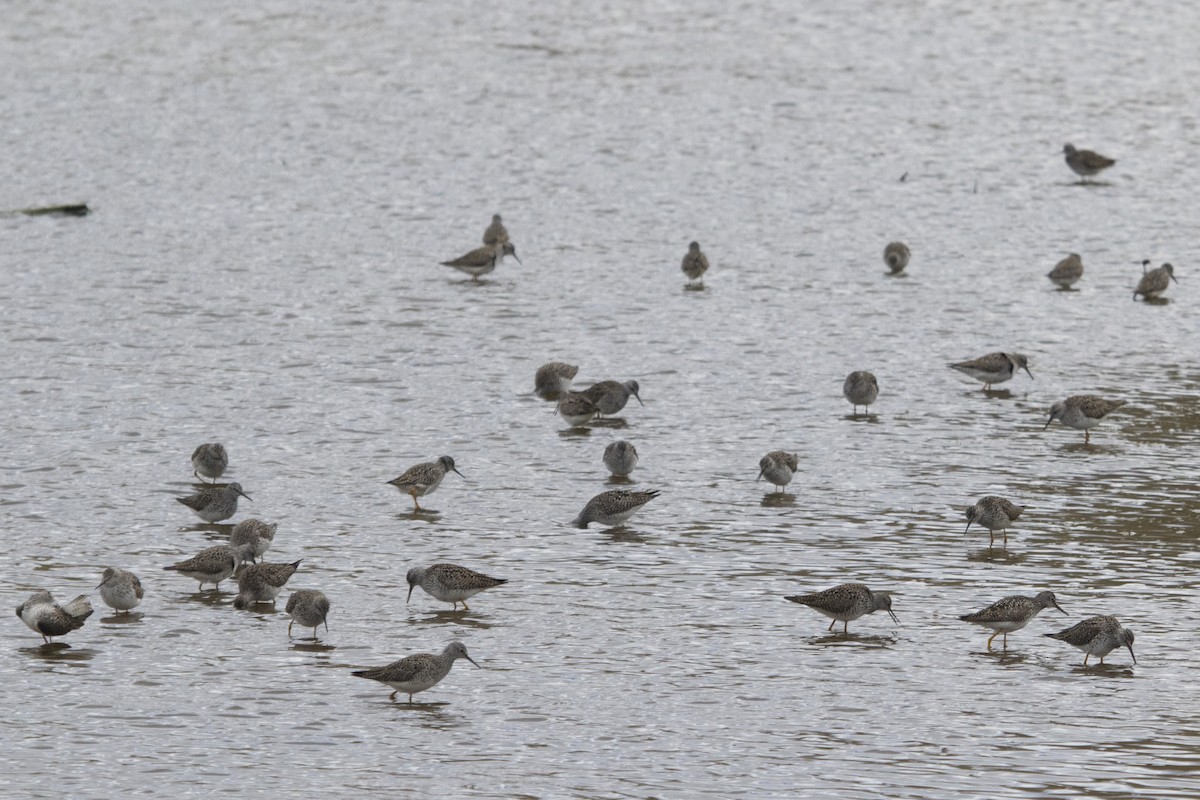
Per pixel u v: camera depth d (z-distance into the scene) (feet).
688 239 202.80
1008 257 197.06
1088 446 136.26
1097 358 161.07
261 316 171.01
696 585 107.65
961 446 136.36
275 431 138.51
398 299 178.09
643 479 128.67
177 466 130.11
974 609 103.81
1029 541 115.14
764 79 279.08
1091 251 199.72
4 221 203.31
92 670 94.63
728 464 132.26
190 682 93.25
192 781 81.61
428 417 142.92
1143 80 281.95
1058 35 310.65
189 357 157.69
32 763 83.25
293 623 101.76
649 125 252.62
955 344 165.37
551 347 163.12
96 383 149.59
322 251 195.42
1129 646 95.20
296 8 328.90
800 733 87.15
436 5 331.77
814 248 199.41
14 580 107.14
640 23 317.83
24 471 128.16
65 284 180.34
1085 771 82.58
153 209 210.38
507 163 233.96
